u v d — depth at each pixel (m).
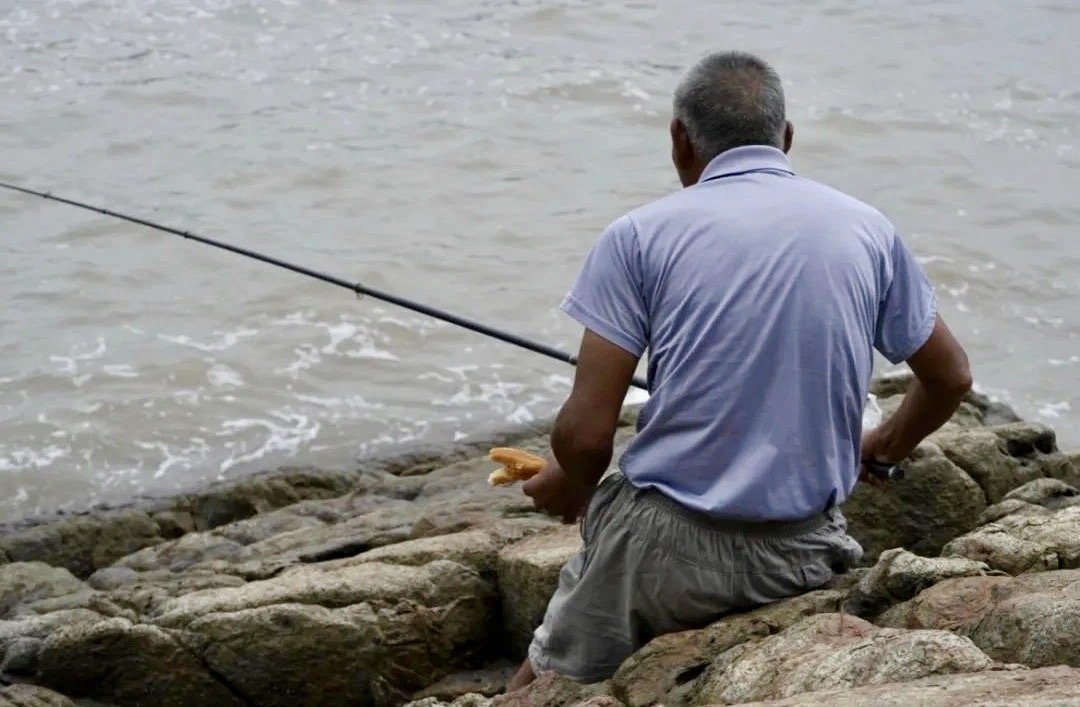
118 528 15.06
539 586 9.84
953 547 7.97
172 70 31.50
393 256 23.36
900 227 24.80
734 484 6.59
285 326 20.88
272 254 23.27
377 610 9.77
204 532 14.14
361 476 16.59
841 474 6.84
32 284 21.98
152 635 9.59
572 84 31.11
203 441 17.81
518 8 35.91
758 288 6.52
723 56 6.93
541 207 25.45
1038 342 21.00
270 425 18.22
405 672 9.78
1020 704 5.05
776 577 6.98
